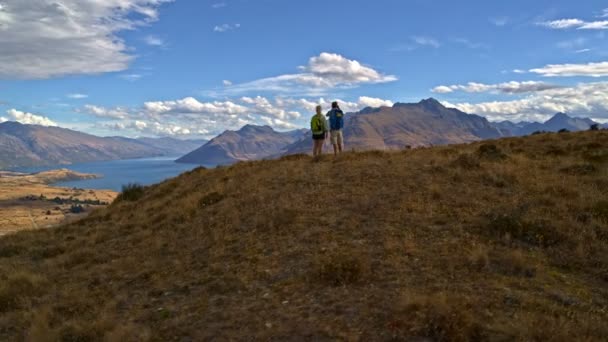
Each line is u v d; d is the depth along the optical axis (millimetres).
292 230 10508
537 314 5699
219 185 16984
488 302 6141
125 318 7191
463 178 13312
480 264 7609
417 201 11492
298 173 16359
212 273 8820
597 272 7316
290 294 7254
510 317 5688
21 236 16141
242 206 13305
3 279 10070
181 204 15695
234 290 7820
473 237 8945
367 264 7855
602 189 11516
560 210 10047
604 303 6234
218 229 11664
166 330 6512
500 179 12727
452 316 5551
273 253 9336
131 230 14250
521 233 8891
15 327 7312
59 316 7562
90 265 10883
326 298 6883
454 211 10578
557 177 12875
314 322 6129
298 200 12766
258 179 16406
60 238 15195
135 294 8406
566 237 8625
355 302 6605
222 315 6758
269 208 12422
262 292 7535
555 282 6949
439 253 8250
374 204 11648
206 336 6160
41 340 6391
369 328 5785
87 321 7156
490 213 9977
